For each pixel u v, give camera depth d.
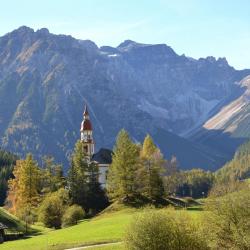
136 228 48.66
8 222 113.25
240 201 47.72
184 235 48.06
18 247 77.69
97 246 68.12
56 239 80.94
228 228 47.75
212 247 47.75
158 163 120.38
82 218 117.94
